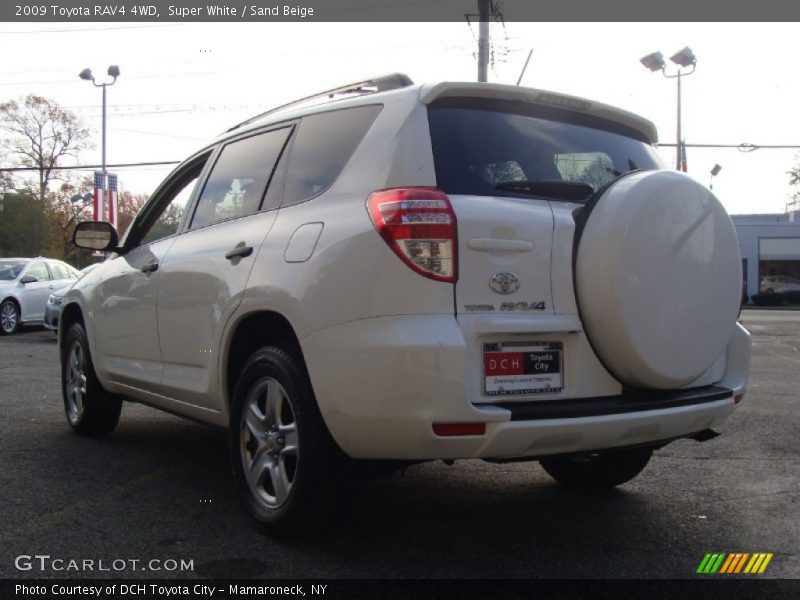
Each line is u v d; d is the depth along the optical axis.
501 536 3.82
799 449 5.73
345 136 3.71
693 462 5.35
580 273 3.33
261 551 3.54
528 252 3.25
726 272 3.66
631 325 3.28
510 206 3.29
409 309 3.06
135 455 5.30
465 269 3.11
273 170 4.12
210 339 4.09
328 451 3.39
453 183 3.28
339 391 3.19
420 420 2.99
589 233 3.34
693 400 3.54
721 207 3.69
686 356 3.47
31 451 5.38
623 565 3.47
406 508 4.27
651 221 3.35
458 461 5.39
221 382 4.03
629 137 4.13
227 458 5.25
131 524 3.88
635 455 4.35
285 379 3.51
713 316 3.59
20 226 45.00
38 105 47.91
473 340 3.08
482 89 3.55
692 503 4.41
